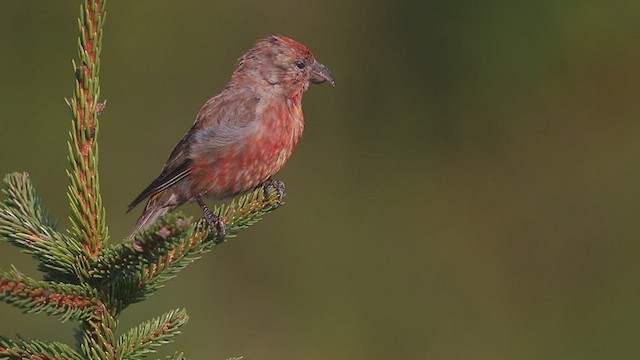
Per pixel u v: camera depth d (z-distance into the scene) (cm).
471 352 1259
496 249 1334
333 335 1266
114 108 1382
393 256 1327
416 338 1266
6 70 1361
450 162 1384
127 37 1407
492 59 1398
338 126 1398
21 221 503
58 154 1348
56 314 466
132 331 492
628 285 1296
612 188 1347
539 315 1277
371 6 1428
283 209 1339
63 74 1372
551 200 1352
